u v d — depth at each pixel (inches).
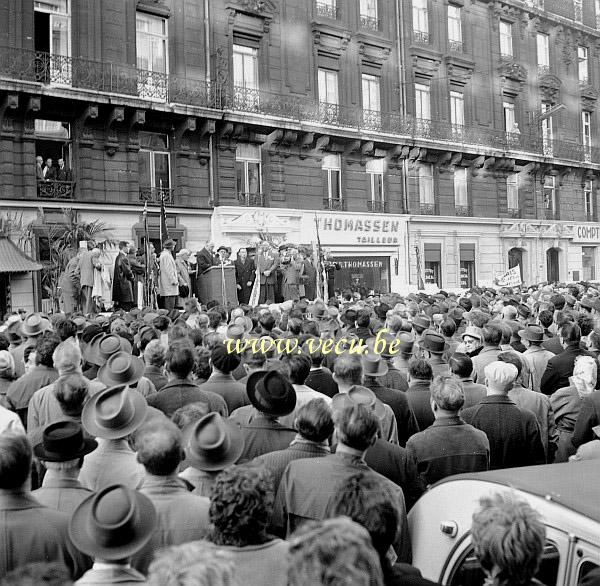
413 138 1177.4
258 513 121.6
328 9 1106.7
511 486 134.0
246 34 992.9
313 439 175.6
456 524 142.2
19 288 771.4
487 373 225.9
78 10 816.9
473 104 1323.8
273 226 1004.6
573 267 1555.1
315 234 1063.6
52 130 812.0
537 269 1457.9
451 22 1301.7
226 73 956.6
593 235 1585.9
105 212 842.8
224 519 121.0
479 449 196.7
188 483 164.7
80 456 158.4
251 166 1006.4
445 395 199.2
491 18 1366.9
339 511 117.6
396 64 1192.8
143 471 175.8
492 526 102.9
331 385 281.1
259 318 377.1
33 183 785.6
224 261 753.6
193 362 232.5
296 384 234.5
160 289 716.7
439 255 1268.5
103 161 842.8
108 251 830.5
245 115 949.8
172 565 87.7
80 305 684.1
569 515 120.3
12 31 764.6
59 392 188.2
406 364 321.7
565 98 1550.2
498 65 1370.6
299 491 157.5
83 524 120.9
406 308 478.9
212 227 947.3
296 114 1021.8
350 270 1119.6
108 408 179.2
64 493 155.4
